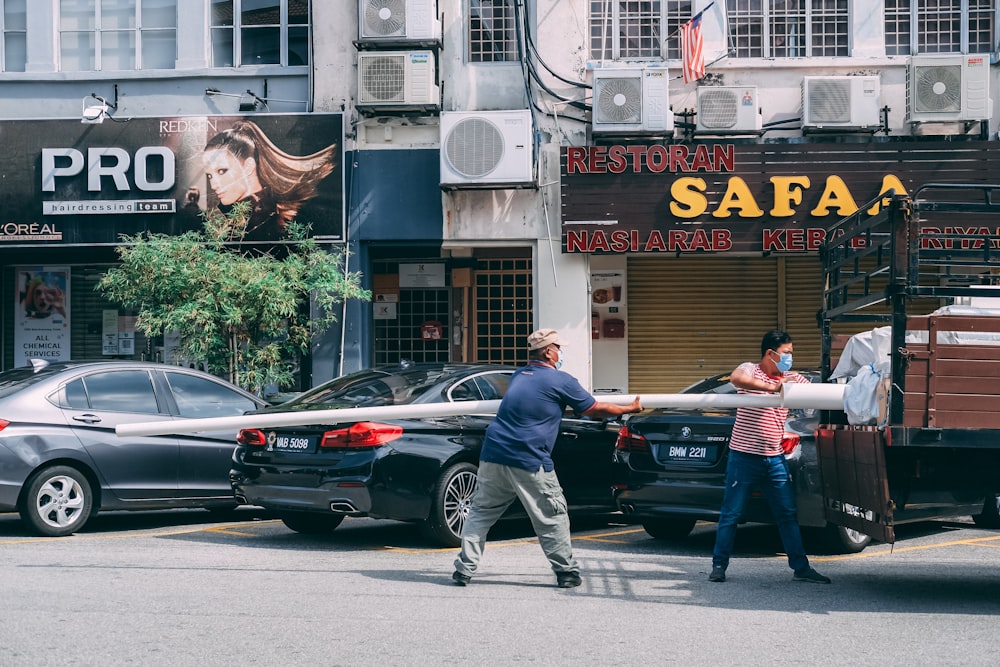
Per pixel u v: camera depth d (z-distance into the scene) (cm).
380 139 1664
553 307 1659
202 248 1500
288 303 1484
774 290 1755
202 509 1283
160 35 1725
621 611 687
